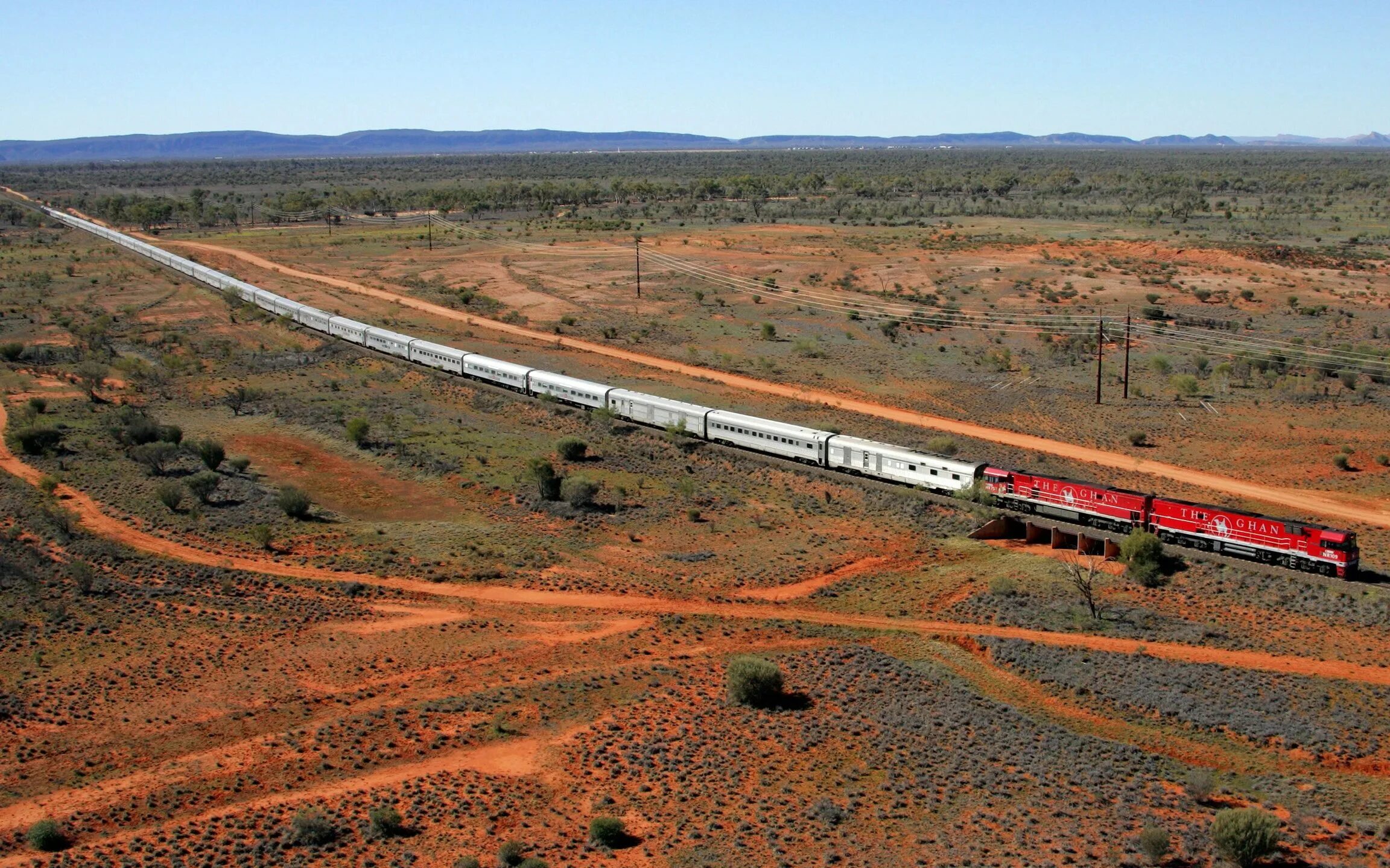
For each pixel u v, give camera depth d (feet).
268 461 325.42
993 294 595.88
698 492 300.61
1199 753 165.17
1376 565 234.99
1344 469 304.50
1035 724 171.42
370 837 146.20
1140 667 188.85
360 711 183.21
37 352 463.42
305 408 383.24
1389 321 506.07
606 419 365.40
